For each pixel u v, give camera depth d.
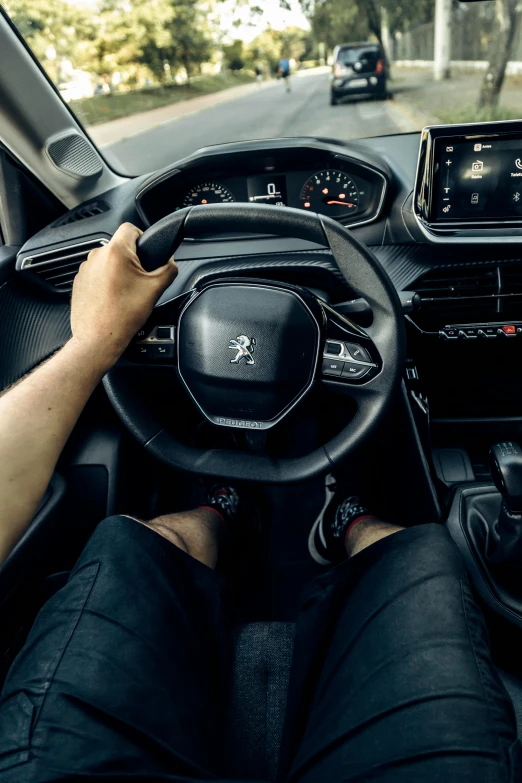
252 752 0.87
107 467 1.52
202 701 0.75
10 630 1.22
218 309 0.98
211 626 0.87
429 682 0.64
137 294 0.64
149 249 0.82
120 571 0.78
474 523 1.39
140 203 1.64
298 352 0.98
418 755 0.58
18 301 1.50
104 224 1.55
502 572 1.21
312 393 1.02
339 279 1.42
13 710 0.65
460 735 0.59
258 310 0.97
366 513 1.37
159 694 0.69
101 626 0.72
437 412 1.81
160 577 0.81
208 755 0.70
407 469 1.53
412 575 0.76
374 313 0.94
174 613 0.79
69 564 1.49
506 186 1.44
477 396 1.76
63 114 1.56
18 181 1.61
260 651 1.03
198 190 1.69
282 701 0.94
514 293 1.52
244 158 1.59
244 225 0.85
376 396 0.99
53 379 0.55
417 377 1.50
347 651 0.74
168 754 0.64
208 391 1.03
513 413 1.78
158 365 1.06
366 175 1.54
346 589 0.85
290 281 1.44
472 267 1.50
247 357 0.98
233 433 1.25
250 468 1.05
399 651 0.69
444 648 0.67
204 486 1.67
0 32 1.33
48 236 1.53
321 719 0.70
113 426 1.56
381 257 1.56
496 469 1.11
